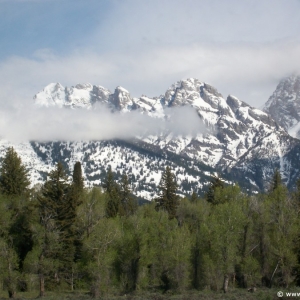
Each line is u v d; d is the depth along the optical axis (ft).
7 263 190.19
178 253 209.97
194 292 201.98
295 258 202.28
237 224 207.51
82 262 207.21
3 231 215.51
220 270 206.69
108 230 204.85
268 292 182.50
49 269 199.93
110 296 193.26
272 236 217.77
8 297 191.42
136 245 216.54
